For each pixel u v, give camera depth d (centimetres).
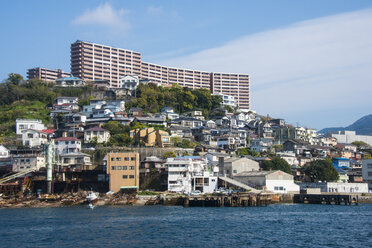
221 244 6350
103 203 11625
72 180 13200
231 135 18638
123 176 12850
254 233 7194
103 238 6738
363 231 7462
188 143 17088
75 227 7700
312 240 6669
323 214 9744
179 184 12825
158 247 6159
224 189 12675
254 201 11569
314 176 14900
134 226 7800
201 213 9700
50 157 12825
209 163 14550
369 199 13525
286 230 7500
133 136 16612
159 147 15575
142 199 11981
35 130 16450
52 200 11700
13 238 6756
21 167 13488
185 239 6675
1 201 11525
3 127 18275
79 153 14612
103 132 16400
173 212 9888
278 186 13025
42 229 7506
